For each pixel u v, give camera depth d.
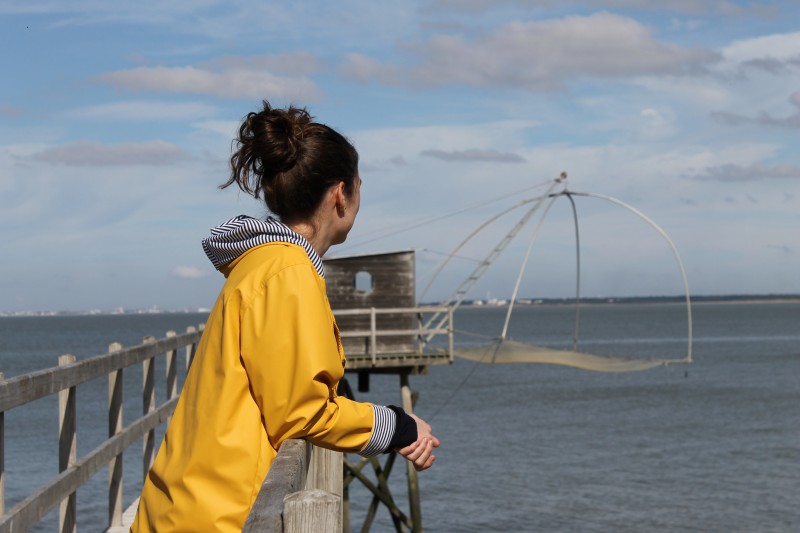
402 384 21.05
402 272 21.89
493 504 25.92
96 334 164.00
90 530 19.14
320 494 1.59
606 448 36.34
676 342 121.62
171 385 8.44
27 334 167.62
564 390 62.50
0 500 4.27
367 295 21.81
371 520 17.72
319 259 2.12
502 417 46.91
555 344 116.00
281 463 1.81
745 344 117.06
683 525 23.55
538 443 37.72
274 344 1.89
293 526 1.56
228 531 1.89
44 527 19.80
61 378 4.92
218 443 1.91
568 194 24.59
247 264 2.01
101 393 54.06
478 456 34.25
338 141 2.25
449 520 24.06
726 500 26.59
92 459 5.52
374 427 2.12
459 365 91.94
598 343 119.12
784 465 32.31
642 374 75.69
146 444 7.43
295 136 2.20
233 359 1.93
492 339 20.58
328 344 1.93
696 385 64.31
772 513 24.89
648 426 43.00
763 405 51.12
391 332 20.20
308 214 2.25
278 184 2.22
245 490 1.90
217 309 2.02
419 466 2.24
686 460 33.50
